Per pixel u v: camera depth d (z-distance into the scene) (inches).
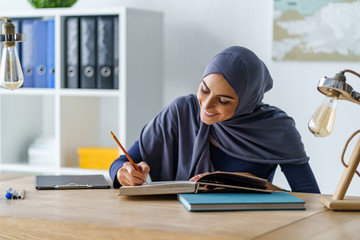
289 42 123.0
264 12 125.7
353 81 118.9
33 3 134.1
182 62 134.5
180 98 90.0
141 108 128.9
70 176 84.8
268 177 87.5
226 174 67.6
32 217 58.0
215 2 130.6
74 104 136.5
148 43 130.0
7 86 73.0
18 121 147.0
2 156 142.9
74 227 55.6
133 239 53.1
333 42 119.5
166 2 135.3
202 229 52.3
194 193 67.4
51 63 132.3
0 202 66.0
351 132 120.0
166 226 53.4
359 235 52.2
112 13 123.2
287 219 57.7
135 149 89.4
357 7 117.2
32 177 86.2
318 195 73.3
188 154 86.8
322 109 61.7
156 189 67.9
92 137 143.8
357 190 119.4
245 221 56.1
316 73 122.0
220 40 130.6
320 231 53.3
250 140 85.5
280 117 87.1
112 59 126.5
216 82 74.8
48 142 140.5
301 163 86.5
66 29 129.6
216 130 86.1
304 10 121.1
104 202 66.0
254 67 76.9
